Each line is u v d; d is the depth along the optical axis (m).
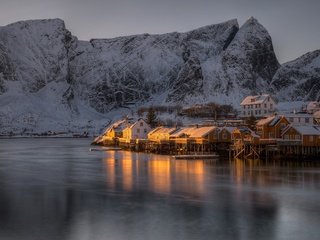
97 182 76.50
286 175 84.12
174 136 152.88
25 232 45.19
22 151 180.38
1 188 70.25
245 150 122.12
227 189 67.94
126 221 48.94
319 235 44.38
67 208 54.94
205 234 44.53
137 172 91.06
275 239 43.22
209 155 124.06
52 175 87.75
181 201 58.81
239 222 48.47
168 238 43.44
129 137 190.50
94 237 43.75
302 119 144.62
